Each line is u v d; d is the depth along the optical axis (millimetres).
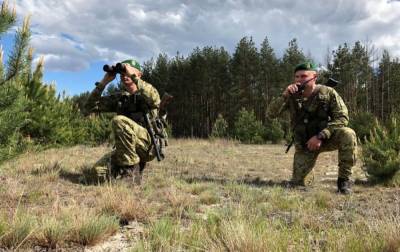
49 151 8469
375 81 56062
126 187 4738
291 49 54688
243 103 56094
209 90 58750
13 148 4297
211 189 5008
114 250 2643
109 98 5723
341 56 48344
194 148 14234
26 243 2619
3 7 3795
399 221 2768
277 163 9398
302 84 5590
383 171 5980
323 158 10992
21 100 4258
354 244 2461
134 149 5316
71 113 12531
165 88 63062
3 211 3184
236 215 3258
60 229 2744
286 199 4371
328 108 5520
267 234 2609
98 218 3076
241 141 21906
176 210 3688
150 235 2838
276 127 21766
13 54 4016
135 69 5457
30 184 4762
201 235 2742
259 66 55438
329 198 4496
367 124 16203
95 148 11109
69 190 4598
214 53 60469
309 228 3182
